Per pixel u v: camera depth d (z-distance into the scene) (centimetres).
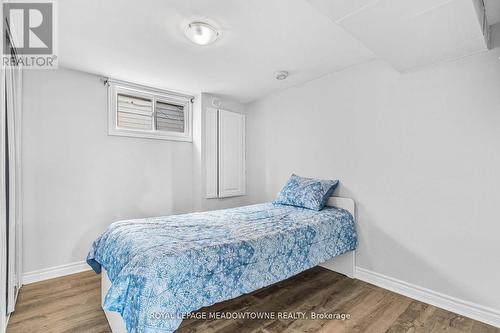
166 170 341
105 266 177
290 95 333
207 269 150
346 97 274
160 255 141
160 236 175
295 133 328
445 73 206
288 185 305
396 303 214
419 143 220
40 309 201
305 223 218
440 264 208
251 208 281
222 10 173
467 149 195
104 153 292
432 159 213
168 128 354
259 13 176
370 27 157
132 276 133
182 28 194
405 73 229
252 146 392
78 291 231
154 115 337
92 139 284
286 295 228
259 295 228
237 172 390
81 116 277
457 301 199
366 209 256
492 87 184
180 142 356
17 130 218
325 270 285
